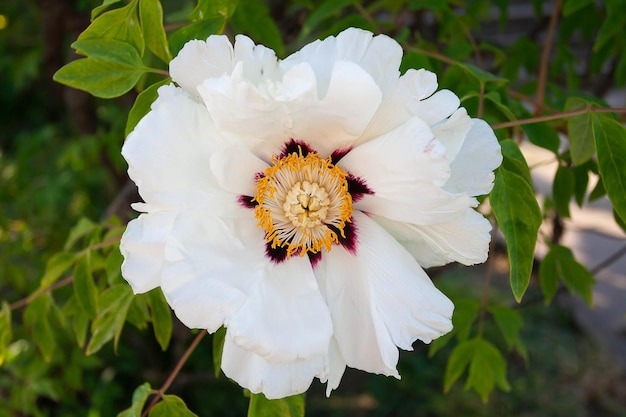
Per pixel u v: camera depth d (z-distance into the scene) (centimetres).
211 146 47
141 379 136
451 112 46
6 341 68
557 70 87
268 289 48
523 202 51
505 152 52
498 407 155
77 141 110
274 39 67
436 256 50
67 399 125
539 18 88
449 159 46
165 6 113
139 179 46
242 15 66
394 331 48
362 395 157
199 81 47
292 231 50
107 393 125
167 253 46
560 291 91
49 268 63
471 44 76
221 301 47
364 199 49
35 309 65
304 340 48
